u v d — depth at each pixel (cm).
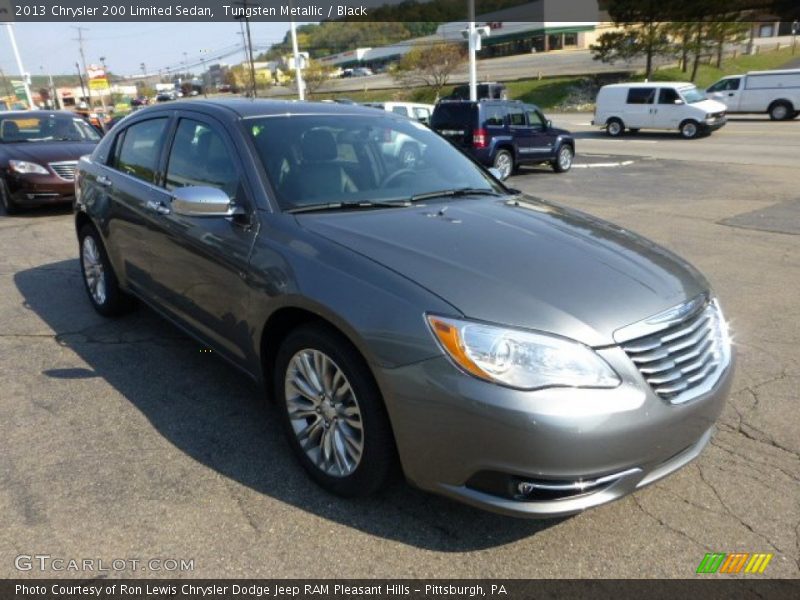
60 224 910
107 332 480
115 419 351
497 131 1477
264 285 293
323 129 371
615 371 233
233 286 318
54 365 421
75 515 271
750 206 1015
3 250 751
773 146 1969
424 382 234
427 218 314
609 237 316
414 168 381
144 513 273
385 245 277
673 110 2420
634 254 295
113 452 319
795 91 2762
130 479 296
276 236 300
